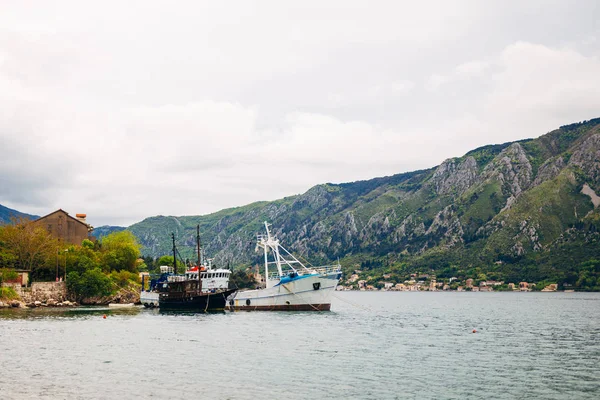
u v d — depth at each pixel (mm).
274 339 95875
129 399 53438
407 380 62531
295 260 161750
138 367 68938
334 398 54312
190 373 65375
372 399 54156
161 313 154375
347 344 90625
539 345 93250
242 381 61250
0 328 108062
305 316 142125
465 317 164000
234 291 158625
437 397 55250
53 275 196500
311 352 81562
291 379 62406
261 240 160875
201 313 153625
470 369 69438
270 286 155375
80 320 128625
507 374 66625
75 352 80062
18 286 174125
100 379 61812
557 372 68125
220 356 77500
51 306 176500
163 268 196000
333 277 152750
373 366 70625
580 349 88312
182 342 91438
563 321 148500
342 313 163125
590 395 56656
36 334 99750
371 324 128375
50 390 56406
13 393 54938
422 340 98000
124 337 97375
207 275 170375
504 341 98375
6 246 193000
